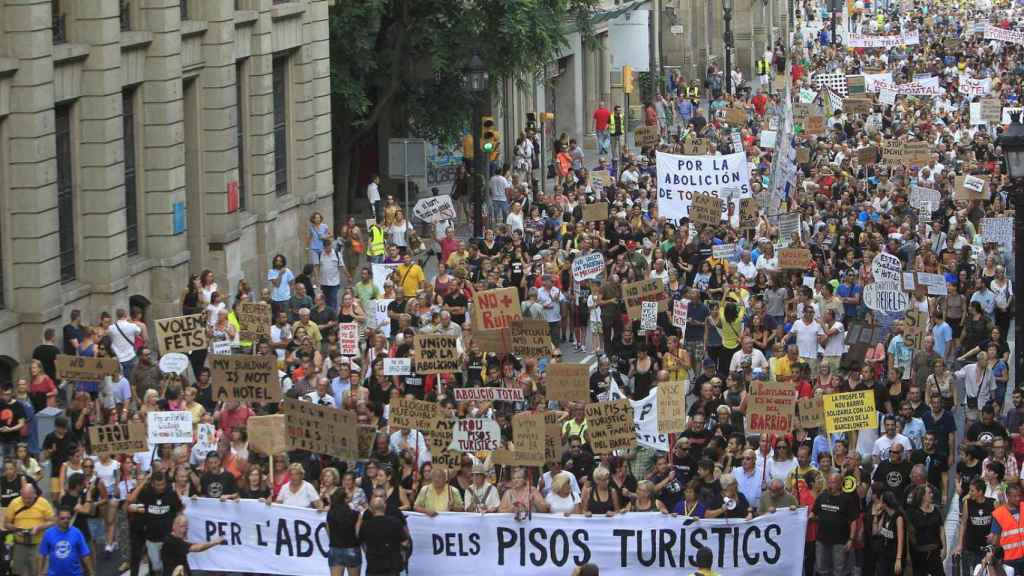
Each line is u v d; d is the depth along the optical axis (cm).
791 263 4544
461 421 3067
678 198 5538
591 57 9638
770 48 15375
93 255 4425
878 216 5556
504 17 6312
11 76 4047
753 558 2950
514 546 2973
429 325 4144
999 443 3108
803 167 7250
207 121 5100
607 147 8750
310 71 5866
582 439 3325
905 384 3762
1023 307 3369
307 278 4731
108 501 3044
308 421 3103
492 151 6197
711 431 3284
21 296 4128
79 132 4369
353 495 2895
